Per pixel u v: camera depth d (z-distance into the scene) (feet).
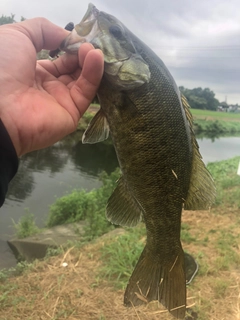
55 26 0.86
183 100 0.89
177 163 0.87
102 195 3.41
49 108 0.80
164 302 0.95
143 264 0.98
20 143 0.77
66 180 5.55
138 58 0.82
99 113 0.88
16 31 0.80
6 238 2.98
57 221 3.28
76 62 0.87
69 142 9.77
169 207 0.91
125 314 1.57
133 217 0.95
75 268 2.00
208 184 0.91
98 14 0.83
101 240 2.39
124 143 0.84
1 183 0.61
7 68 0.76
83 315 1.59
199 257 2.01
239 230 2.41
